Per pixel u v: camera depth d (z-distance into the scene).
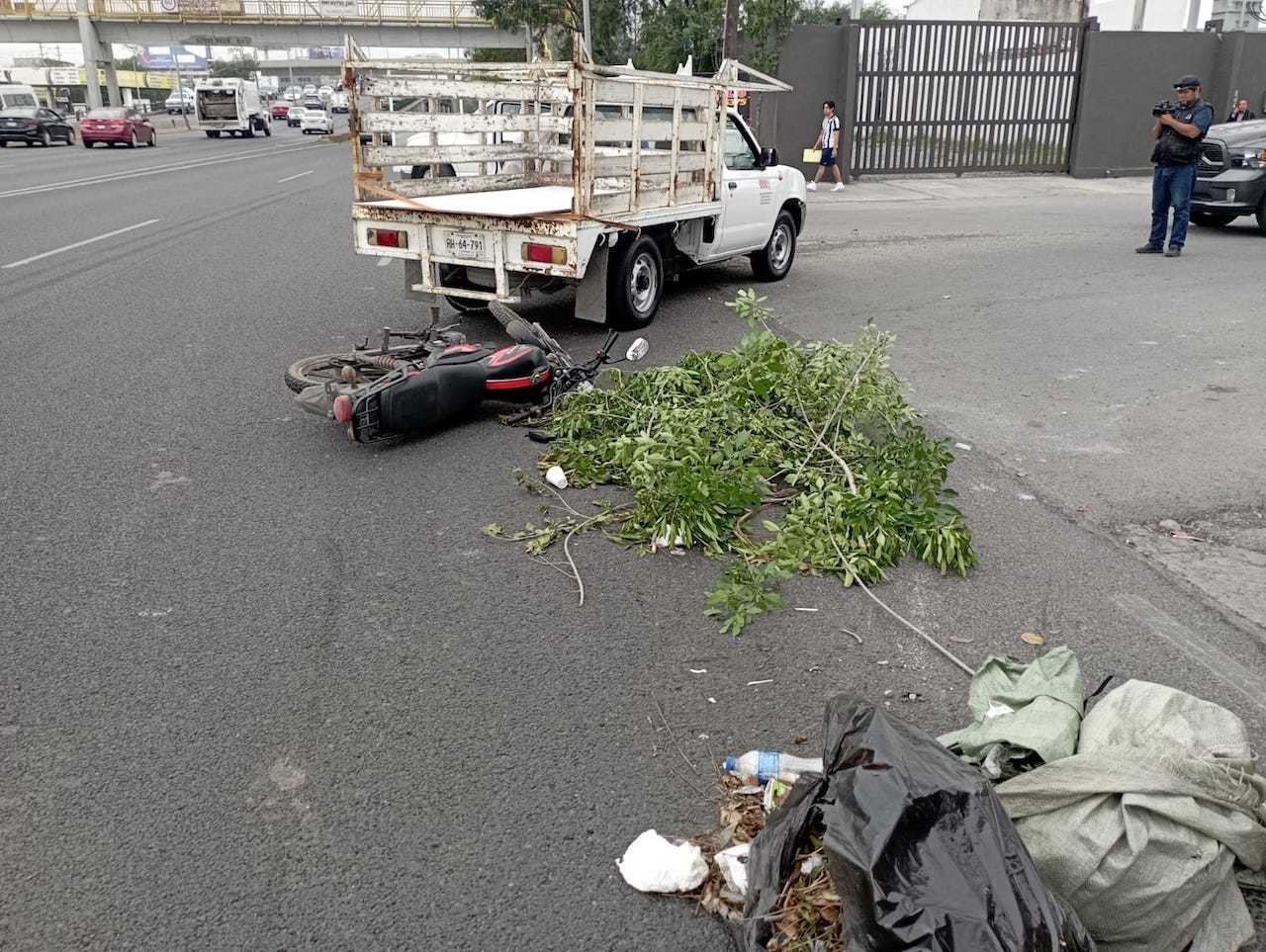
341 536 4.80
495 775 3.18
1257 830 2.43
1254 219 17.22
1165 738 2.56
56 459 5.67
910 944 2.04
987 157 24.05
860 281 11.59
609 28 27.89
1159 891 2.30
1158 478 5.78
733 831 2.92
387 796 3.08
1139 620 4.23
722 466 5.13
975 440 6.38
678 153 8.86
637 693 3.62
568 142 9.97
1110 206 18.88
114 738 3.31
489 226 7.77
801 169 22.97
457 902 2.70
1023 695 2.90
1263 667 3.89
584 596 4.29
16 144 41.41
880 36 22.50
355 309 9.57
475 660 3.79
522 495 5.30
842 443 5.54
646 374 6.37
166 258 12.15
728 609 4.13
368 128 8.11
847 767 2.40
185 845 2.87
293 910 2.66
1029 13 28.55
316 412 5.82
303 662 3.75
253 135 52.84
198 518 4.95
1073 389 7.46
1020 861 2.16
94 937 2.56
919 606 4.31
